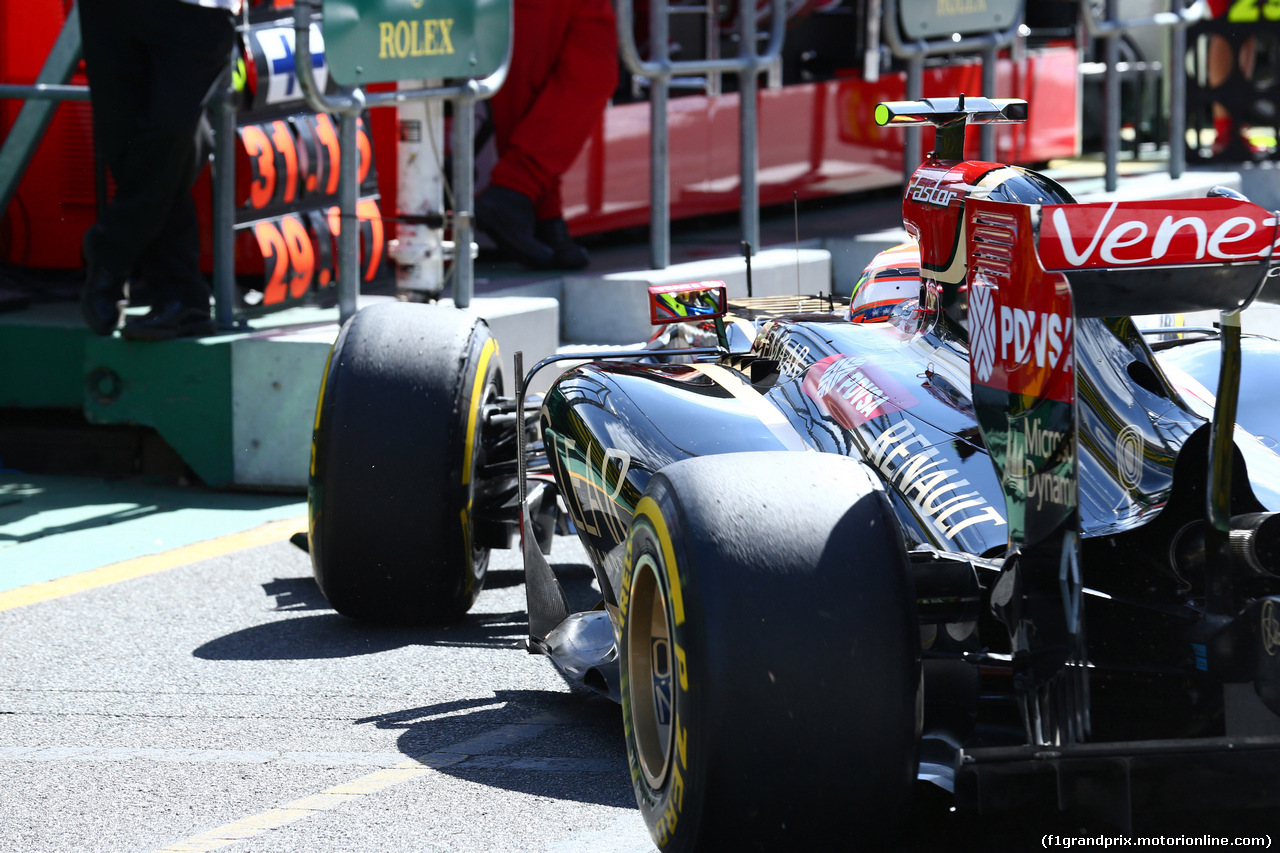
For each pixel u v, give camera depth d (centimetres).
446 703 1485
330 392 1656
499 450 1741
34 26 2936
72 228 3069
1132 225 890
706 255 3419
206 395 2461
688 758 932
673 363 1773
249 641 1702
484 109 3369
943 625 1125
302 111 2922
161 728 1420
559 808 1198
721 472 984
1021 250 905
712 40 3334
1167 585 1077
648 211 3641
